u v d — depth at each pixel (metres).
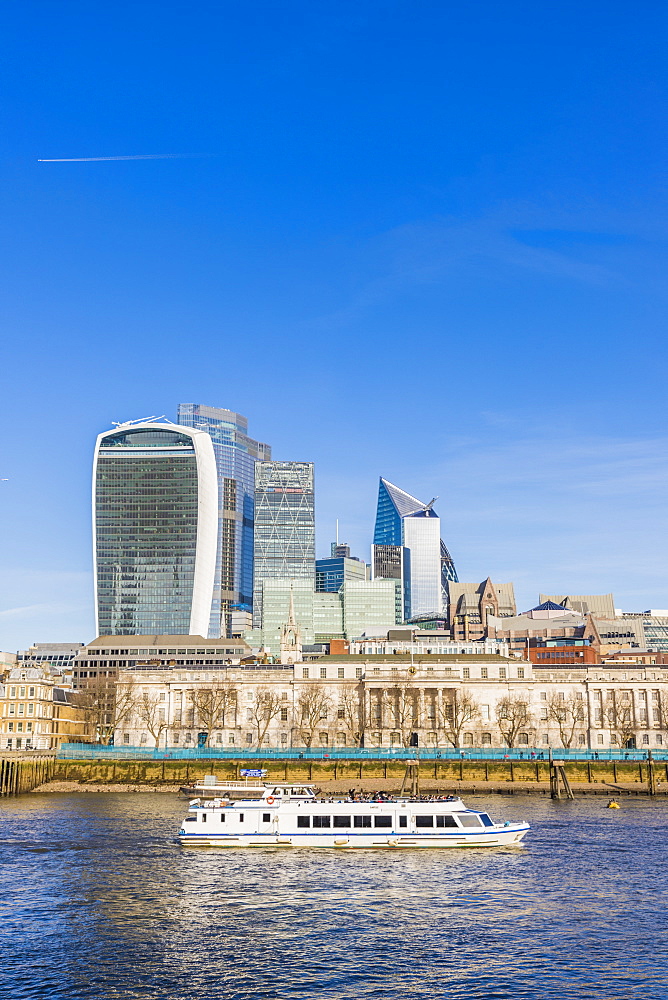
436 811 116.19
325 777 195.50
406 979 66.19
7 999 62.56
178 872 99.50
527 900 87.25
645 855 108.94
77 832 126.12
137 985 65.19
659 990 63.97
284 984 65.31
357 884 94.00
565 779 173.50
